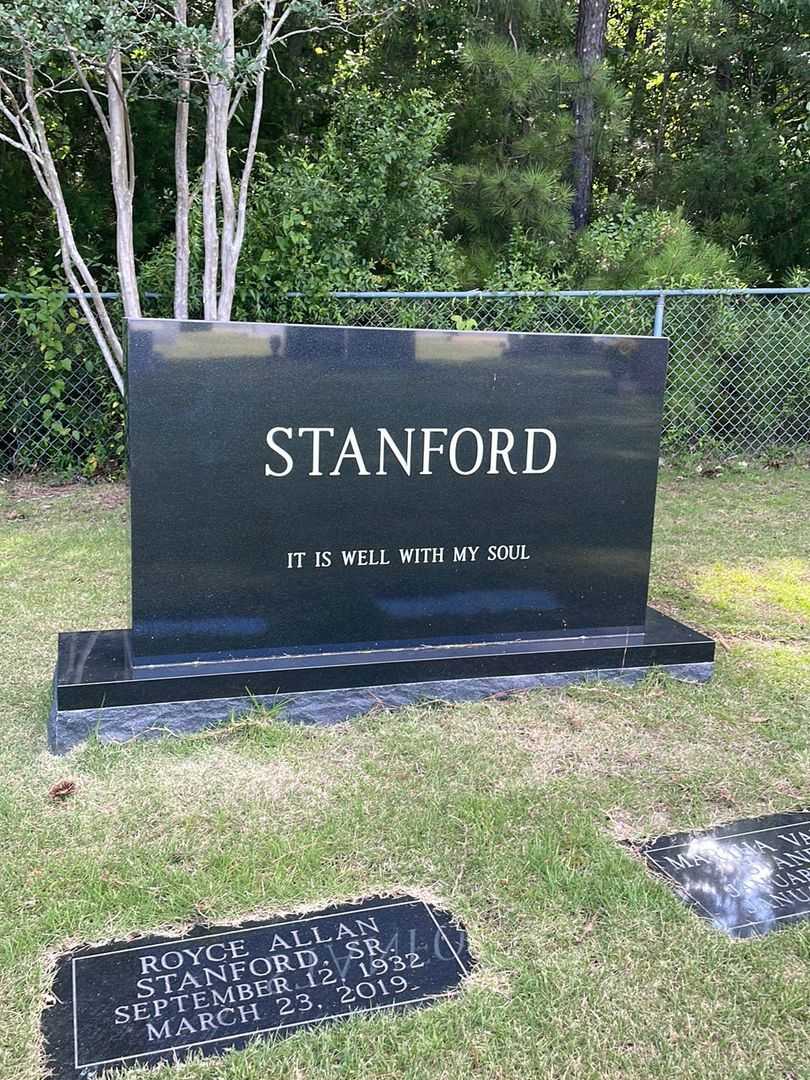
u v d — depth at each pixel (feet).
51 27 12.78
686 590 12.41
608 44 36.63
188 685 7.96
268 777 7.41
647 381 9.12
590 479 9.16
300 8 15.51
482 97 25.49
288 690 8.26
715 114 30.99
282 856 6.34
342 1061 4.73
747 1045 4.91
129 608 11.10
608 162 32.53
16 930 5.58
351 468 8.32
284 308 18.37
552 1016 5.06
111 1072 4.63
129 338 7.51
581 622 9.46
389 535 8.58
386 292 18.62
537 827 6.80
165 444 7.76
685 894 6.11
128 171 16.55
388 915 5.82
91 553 13.34
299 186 18.66
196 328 7.65
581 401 8.95
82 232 22.43
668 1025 5.03
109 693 7.77
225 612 8.21
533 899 5.99
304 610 8.46
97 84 20.84
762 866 6.45
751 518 16.03
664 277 20.20
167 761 7.59
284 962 5.39
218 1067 4.67
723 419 20.56
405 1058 4.76
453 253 22.57
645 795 7.32
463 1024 4.98
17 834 6.54
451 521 8.75
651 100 35.55
